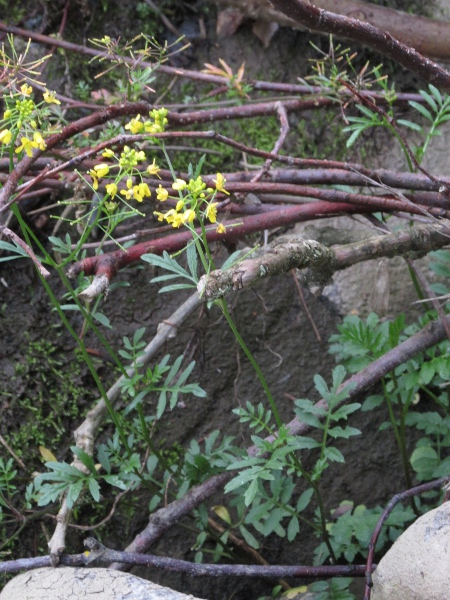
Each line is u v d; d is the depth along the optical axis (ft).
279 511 6.10
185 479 6.08
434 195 6.36
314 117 8.10
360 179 6.23
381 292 6.74
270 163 6.09
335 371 6.06
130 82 6.35
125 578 5.07
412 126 6.53
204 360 7.14
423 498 7.43
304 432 6.21
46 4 7.73
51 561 5.39
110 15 7.94
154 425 6.64
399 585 4.76
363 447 7.72
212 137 5.51
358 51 8.23
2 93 6.70
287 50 8.21
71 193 7.38
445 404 7.28
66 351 7.32
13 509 6.46
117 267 5.83
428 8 8.29
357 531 6.37
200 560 6.71
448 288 7.82
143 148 6.93
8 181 4.97
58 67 7.70
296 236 6.30
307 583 6.98
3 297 7.23
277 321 7.73
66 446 7.25
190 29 8.14
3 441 6.95
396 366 6.36
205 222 6.68
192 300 6.67
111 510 6.72
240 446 7.53
